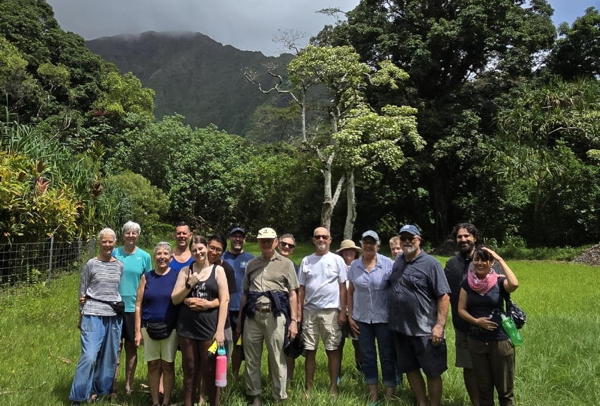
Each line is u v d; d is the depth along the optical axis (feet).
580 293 41.65
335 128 78.48
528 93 84.23
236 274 20.65
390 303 17.25
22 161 40.37
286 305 17.83
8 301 32.19
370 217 106.83
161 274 17.42
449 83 100.07
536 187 84.58
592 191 82.07
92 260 18.15
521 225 89.61
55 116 116.57
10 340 24.00
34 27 131.64
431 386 16.44
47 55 134.00
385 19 95.30
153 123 124.16
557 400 17.58
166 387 17.04
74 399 16.52
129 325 18.70
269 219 118.93
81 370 16.71
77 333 26.45
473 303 15.88
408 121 71.67
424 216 103.60
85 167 56.90
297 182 105.91
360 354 19.69
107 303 17.78
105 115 133.39
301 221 115.75
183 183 114.93
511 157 81.35
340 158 72.23
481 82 98.07
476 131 86.99
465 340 16.92
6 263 36.58
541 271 57.41
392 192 97.96
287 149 118.01
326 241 19.21
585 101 80.18
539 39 90.12
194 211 120.57
